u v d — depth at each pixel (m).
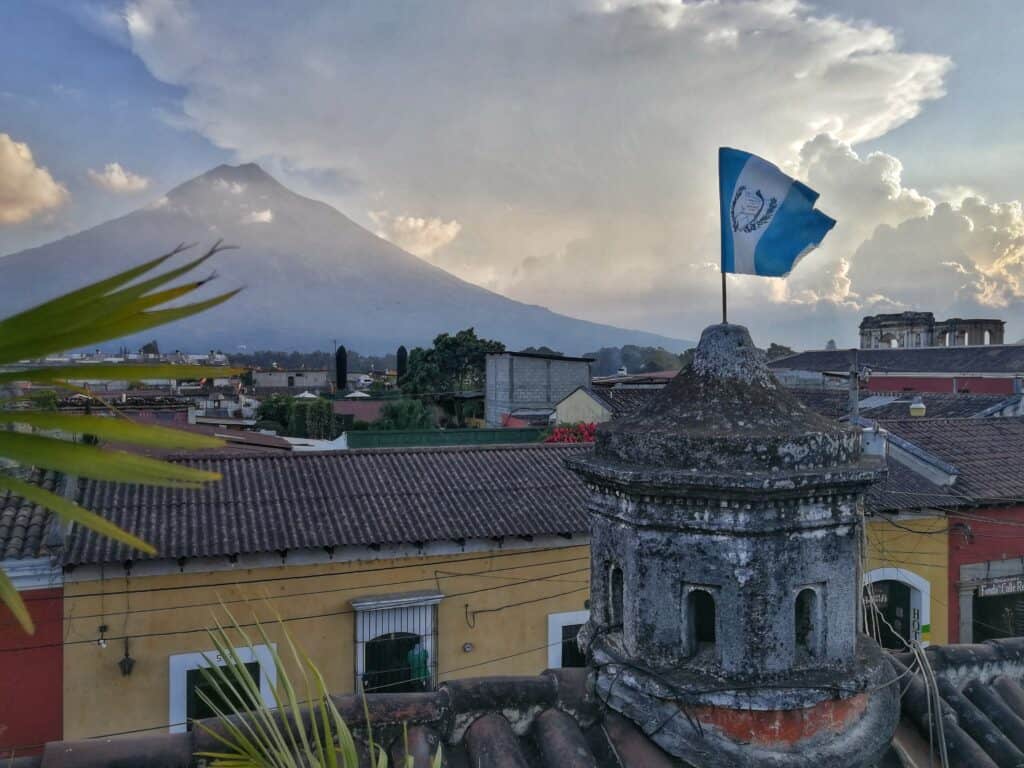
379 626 17.42
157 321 1.91
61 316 1.82
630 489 5.29
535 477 20.69
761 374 5.49
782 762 4.86
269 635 16.64
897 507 20.41
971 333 78.69
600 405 39.88
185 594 16.17
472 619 18.16
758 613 5.00
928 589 21.09
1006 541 21.91
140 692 15.81
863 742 5.12
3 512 15.92
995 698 6.42
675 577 5.20
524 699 5.63
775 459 5.00
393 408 52.59
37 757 4.85
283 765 4.19
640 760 5.14
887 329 82.94
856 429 5.49
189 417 30.27
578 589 18.94
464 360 62.34
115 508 16.73
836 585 5.20
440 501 18.98
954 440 24.81
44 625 15.32
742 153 5.89
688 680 5.04
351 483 19.30
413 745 5.29
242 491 18.25
